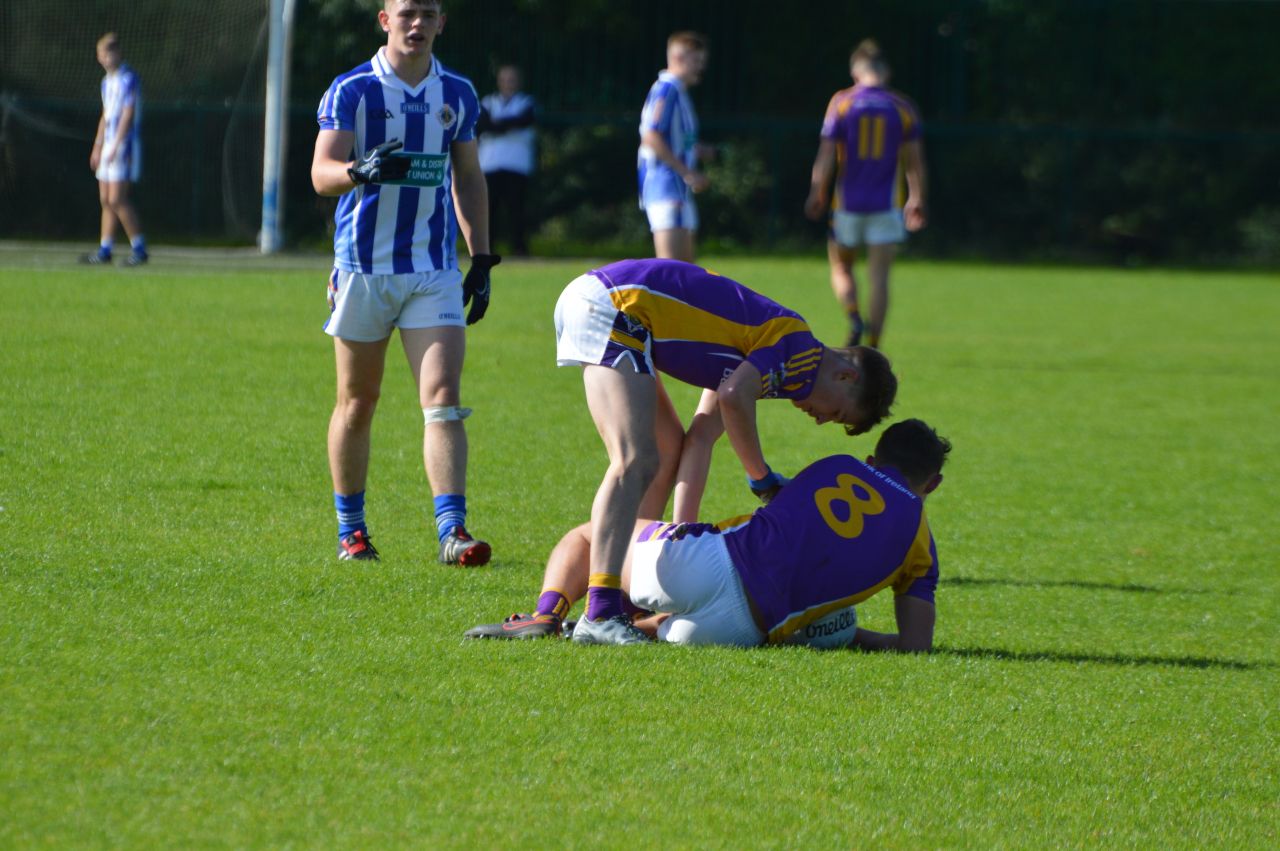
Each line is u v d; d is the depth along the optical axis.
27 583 16.88
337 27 89.81
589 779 12.22
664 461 18.39
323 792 11.58
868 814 11.95
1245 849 11.90
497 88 102.50
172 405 30.12
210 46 80.25
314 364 36.69
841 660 15.92
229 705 13.27
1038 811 12.33
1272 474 31.59
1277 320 67.88
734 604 15.99
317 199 85.44
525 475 26.62
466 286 20.67
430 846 10.80
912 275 88.00
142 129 80.56
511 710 13.66
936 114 114.44
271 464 25.34
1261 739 14.59
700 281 16.48
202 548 19.47
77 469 23.84
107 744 12.17
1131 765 13.58
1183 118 114.50
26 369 32.97
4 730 12.28
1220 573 22.62
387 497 24.12
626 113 103.44
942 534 24.36
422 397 20.19
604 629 15.88
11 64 77.25
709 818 11.62
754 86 111.56
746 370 16.08
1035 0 114.06
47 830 10.60
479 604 17.61
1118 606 20.16
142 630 15.38
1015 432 35.31
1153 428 37.00
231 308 47.62
